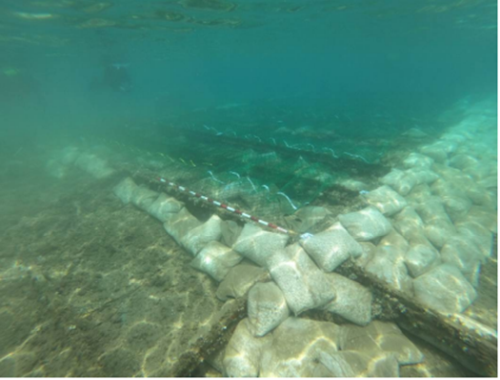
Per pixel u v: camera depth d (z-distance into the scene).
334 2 13.85
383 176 5.91
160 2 11.54
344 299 3.11
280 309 3.00
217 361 2.85
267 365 2.66
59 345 3.31
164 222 5.38
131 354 3.18
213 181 6.43
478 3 15.62
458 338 2.62
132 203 6.29
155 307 3.76
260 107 21.00
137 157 8.73
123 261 4.69
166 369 3.00
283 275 3.25
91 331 3.46
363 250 3.83
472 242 4.07
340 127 12.55
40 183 8.21
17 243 5.35
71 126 16.44
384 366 2.56
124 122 16.19
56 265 4.70
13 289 4.24
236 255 4.02
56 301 3.92
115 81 20.81
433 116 13.61
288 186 6.04
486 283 3.69
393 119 13.61
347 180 6.00
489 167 6.38
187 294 3.92
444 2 15.01
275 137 11.21
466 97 19.14
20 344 3.35
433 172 6.01
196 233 4.54
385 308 3.06
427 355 2.82
